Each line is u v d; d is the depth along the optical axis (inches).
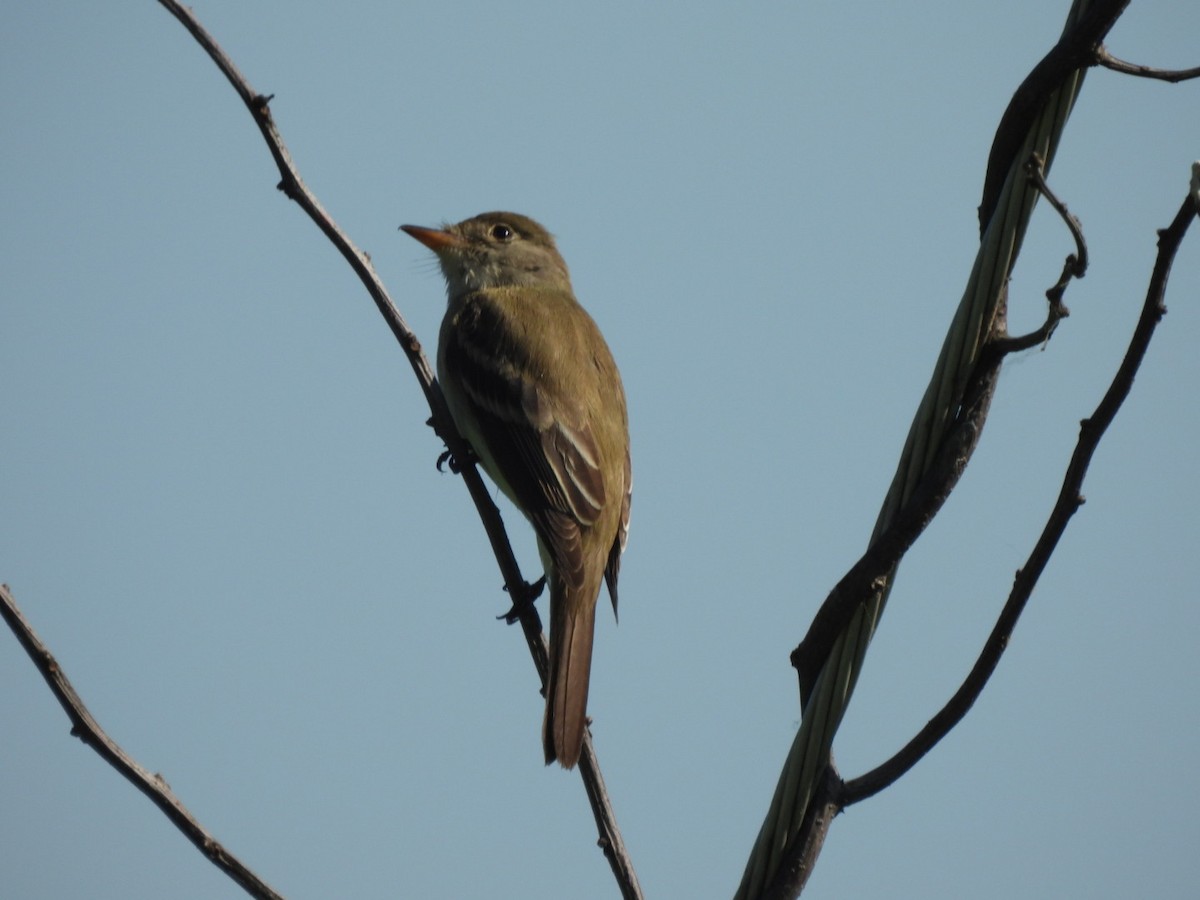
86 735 207.0
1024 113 215.3
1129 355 198.1
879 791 213.0
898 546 209.2
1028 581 206.7
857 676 210.4
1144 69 214.1
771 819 210.7
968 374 210.2
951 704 210.8
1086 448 202.1
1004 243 210.7
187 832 207.2
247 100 259.3
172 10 254.4
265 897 208.4
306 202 272.2
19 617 208.5
